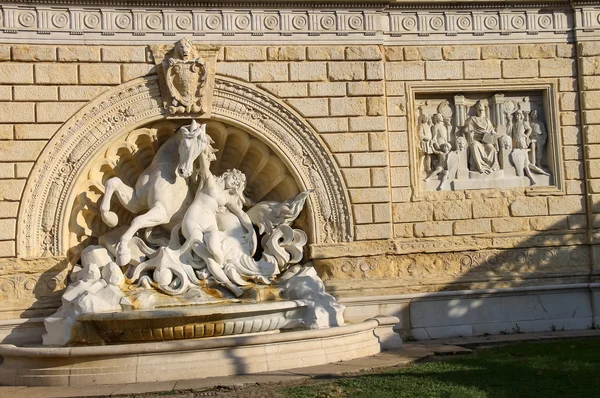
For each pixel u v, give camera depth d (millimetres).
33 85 20297
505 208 22484
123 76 20797
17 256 19766
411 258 21953
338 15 21953
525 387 14039
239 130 21656
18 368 16922
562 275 22422
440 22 22609
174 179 20906
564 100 22984
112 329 17453
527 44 22938
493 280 22078
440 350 18812
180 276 19547
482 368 15859
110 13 20812
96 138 20516
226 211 21391
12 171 19984
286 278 20609
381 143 21891
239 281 20016
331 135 21719
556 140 22859
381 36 22141
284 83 21594
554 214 22672
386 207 21797
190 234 20188
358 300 21266
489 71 22703
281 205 21281
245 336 16766
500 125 22891
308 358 17047
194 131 20000
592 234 22547
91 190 20844
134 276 19562
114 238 20672
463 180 22578
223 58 21344
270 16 21672
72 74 20516
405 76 22344
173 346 16188
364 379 15078
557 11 23047
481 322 21969
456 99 22750
